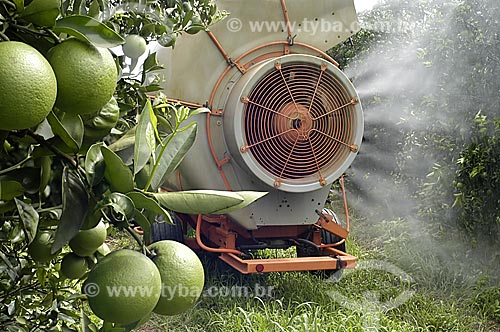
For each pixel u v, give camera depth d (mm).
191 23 2293
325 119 5664
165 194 1062
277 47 6059
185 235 7301
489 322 5766
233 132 5555
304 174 5684
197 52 5906
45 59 864
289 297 6141
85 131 1109
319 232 6492
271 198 5957
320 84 5609
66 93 916
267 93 5523
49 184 1063
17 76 815
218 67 5918
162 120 1786
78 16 947
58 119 995
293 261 5887
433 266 7066
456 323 5625
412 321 5758
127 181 1002
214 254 7199
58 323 1886
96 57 935
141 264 1019
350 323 5293
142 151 1043
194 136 1168
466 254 7090
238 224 6043
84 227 1017
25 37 949
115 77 972
